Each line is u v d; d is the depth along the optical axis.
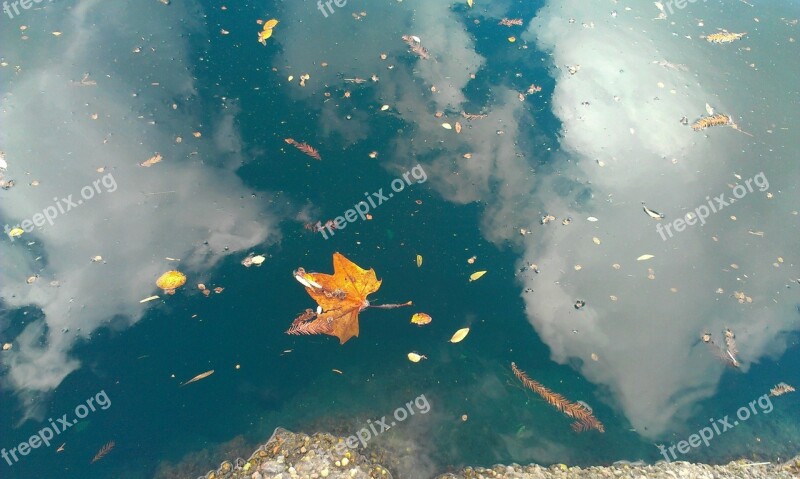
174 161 4.43
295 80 5.25
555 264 4.15
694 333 3.88
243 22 5.84
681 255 4.29
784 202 4.71
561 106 5.36
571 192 4.63
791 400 3.68
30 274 3.71
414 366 3.62
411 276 3.94
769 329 3.95
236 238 4.00
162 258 3.84
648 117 5.34
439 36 6.03
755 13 6.96
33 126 4.56
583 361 3.73
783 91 5.81
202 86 5.07
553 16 6.55
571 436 3.44
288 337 3.60
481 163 4.74
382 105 5.11
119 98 4.85
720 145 5.16
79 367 3.35
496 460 3.31
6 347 3.38
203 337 3.54
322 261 3.91
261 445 3.23
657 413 3.57
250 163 4.50
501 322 3.84
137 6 5.84
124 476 3.04
